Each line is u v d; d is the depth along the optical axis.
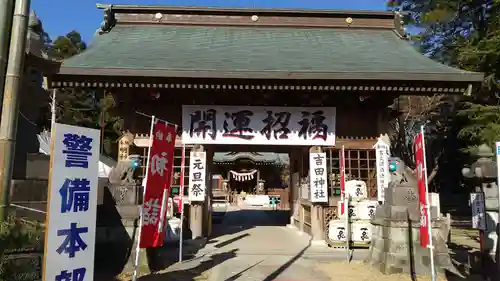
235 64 11.78
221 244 12.38
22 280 4.84
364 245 11.66
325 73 10.99
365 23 15.96
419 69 11.70
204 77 10.91
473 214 8.98
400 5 24.22
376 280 8.20
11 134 4.69
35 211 7.05
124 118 12.64
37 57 7.81
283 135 12.63
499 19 18.75
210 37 14.77
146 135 12.59
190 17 15.66
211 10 15.67
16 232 4.83
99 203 9.15
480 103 19.66
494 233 8.41
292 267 9.32
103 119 32.34
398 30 15.58
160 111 12.78
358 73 11.01
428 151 28.62
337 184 13.20
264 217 23.02
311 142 12.65
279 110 12.72
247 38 14.81
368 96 12.17
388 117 12.94
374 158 12.91
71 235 4.83
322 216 12.59
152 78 10.97
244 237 13.91
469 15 21.88
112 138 34.06
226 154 41.62
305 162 14.30
